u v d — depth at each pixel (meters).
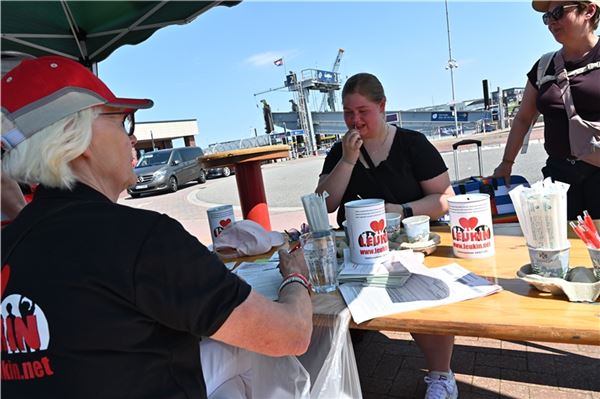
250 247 1.84
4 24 2.74
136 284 0.81
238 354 1.32
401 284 1.21
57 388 0.81
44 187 0.92
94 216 0.85
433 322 0.98
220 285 0.88
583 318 0.89
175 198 12.59
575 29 1.95
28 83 0.89
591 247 0.99
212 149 30.69
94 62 3.64
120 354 0.83
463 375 2.21
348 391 1.20
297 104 34.34
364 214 1.36
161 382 0.89
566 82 2.10
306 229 1.96
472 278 1.19
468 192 2.47
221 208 2.11
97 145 0.96
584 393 1.98
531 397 1.99
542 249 1.04
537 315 0.93
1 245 0.87
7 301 0.83
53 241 0.83
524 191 1.08
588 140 2.04
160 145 38.38
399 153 2.06
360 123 2.02
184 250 0.85
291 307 1.03
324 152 33.53
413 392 2.12
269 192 11.41
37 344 0.81
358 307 1.11
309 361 1.19
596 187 2.12
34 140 0.87
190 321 0.85
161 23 3.21
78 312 0.80
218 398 1.23
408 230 1.54
